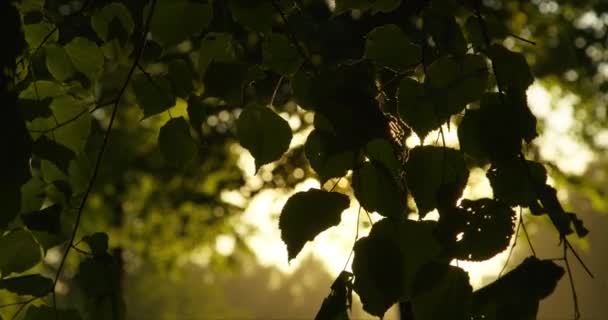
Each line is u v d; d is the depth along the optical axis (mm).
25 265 1591
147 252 10977
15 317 1580
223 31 1527
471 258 1385
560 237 1356
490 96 1427
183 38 1487
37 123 1584
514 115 1409
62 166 1566
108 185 8672
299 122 4211
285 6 1513
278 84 1467
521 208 1395
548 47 6012
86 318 1584
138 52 1492
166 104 1520
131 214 9906
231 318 22281
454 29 1444
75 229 1542
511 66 1432
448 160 1411
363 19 1538
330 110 1411
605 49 7707
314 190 1415
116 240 9961
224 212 9414
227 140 7465
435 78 1426
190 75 1518
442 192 1395
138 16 1555
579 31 7613
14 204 1474
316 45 1500
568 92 7125
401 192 1400
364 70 1450
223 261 10086
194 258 10703
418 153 1415
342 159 1424
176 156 1512
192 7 1482
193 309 21641
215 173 8539
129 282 20078
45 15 1608
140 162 8875
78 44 1578
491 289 1364
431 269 1369
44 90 1581
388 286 1375
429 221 1396
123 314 1593
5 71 1486
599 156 8062
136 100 1517
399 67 1466
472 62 1433
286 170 6473
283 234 1408
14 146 1476
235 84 1460
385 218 1396
